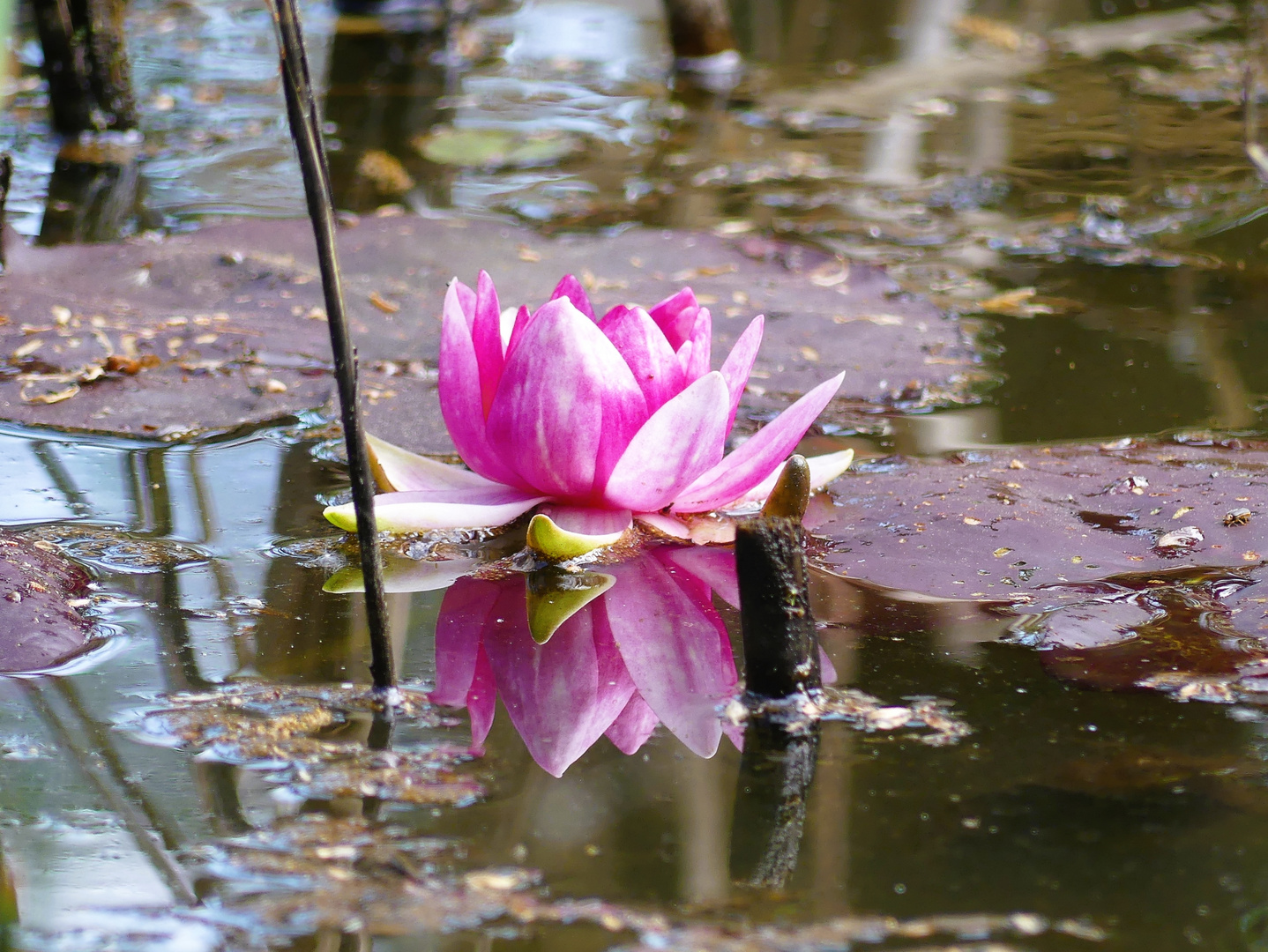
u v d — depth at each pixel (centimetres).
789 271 290
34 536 268
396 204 323
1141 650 263
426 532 270
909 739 261
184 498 271
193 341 280
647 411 268
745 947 255
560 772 260
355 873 257
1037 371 280
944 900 256
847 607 265
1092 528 268
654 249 292
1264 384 279
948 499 270
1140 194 333
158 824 258
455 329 268
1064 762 260
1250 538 267
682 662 264
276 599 266
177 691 262
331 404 277
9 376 277
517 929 256
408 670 263
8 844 257
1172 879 257
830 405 278
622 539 270
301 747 260
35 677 262
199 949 255
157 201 318
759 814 258
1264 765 260
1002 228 310
